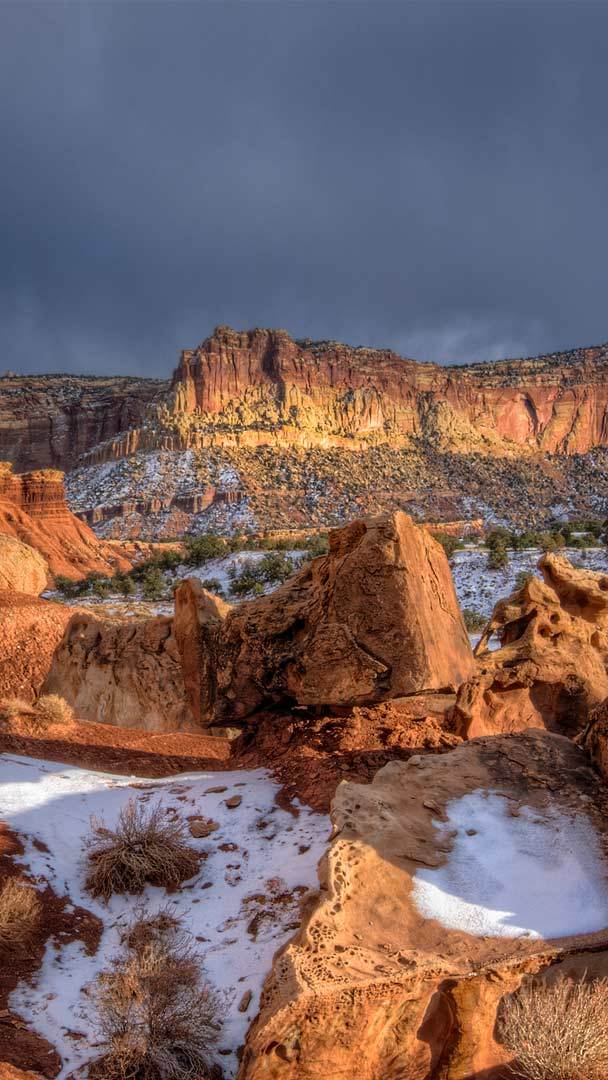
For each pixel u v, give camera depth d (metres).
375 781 9.71
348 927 7.50
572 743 10.75
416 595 12.44
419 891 8.01
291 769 12.42
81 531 150.50
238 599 114.81
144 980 7.62
